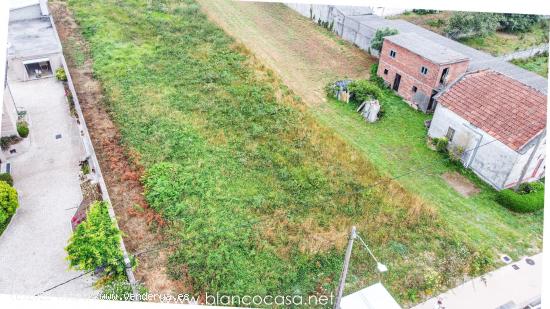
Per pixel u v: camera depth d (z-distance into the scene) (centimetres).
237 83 2455
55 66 2452
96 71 2469
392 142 2144
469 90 2064
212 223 1622
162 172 1816
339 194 1781
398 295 1428
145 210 1672
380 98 2362
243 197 1745
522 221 1753
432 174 1962
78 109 2136
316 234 1605
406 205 1744
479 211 1780
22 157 1884
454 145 2056
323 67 2714
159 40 2808
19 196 1703
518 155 1773
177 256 1503
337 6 3061
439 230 1661
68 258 1352
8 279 1410
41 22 2689
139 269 1457
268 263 1494
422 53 2298
